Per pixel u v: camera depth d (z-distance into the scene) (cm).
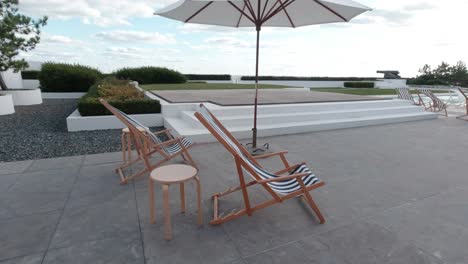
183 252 212
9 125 720
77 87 1548
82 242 222
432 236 236
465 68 3073
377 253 213
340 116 773
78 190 323
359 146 546
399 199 310
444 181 365
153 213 250
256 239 231
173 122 666
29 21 958
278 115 696
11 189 322
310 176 272
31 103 1184
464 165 433
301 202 301
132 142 548
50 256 205
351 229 247
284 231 244
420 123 823
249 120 652
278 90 1340
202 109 343
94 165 412
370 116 826
